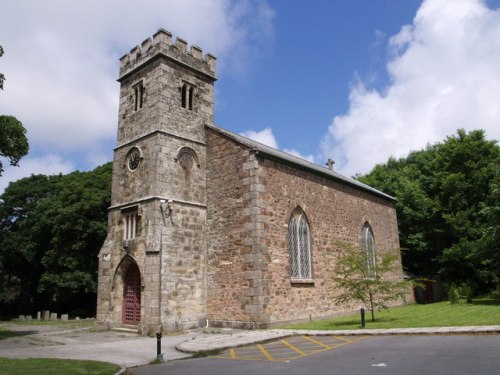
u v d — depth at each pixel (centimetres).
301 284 2517
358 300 3012
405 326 1966
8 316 4609
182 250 2384
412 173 4978
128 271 2508
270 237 2358
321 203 2878
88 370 1238
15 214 4872
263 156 2444
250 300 2231
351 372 1100
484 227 3731
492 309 2420
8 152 2289
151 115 2541
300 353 1470
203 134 2706
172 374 1217
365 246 3322
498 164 3036
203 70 2812
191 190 2530
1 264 4559
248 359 1411
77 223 3897
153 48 2630
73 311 4400
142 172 2498
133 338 2098
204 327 2373
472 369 1041
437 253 4181
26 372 1186
